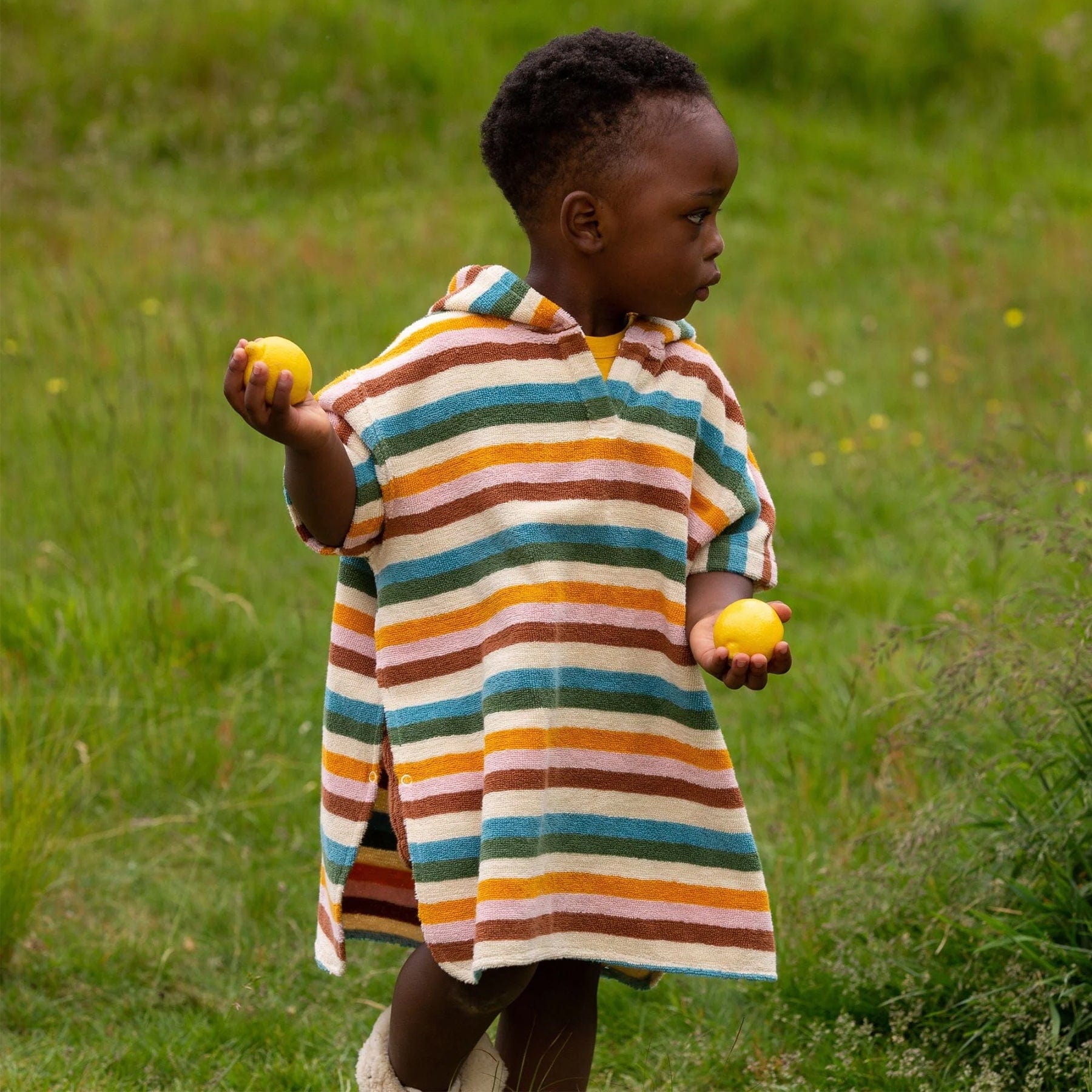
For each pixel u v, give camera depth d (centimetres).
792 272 3678
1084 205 4172
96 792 1505
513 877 800
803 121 4647
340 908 888
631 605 841
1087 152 4538
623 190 837
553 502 830
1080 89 4791
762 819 1436
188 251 3578
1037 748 1130
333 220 3934
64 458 2278
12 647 1803
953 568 1948
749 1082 1069
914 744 1345
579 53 842
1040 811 1133
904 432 2606
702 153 836
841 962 1130
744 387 2886
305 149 4291
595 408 841
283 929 1287
